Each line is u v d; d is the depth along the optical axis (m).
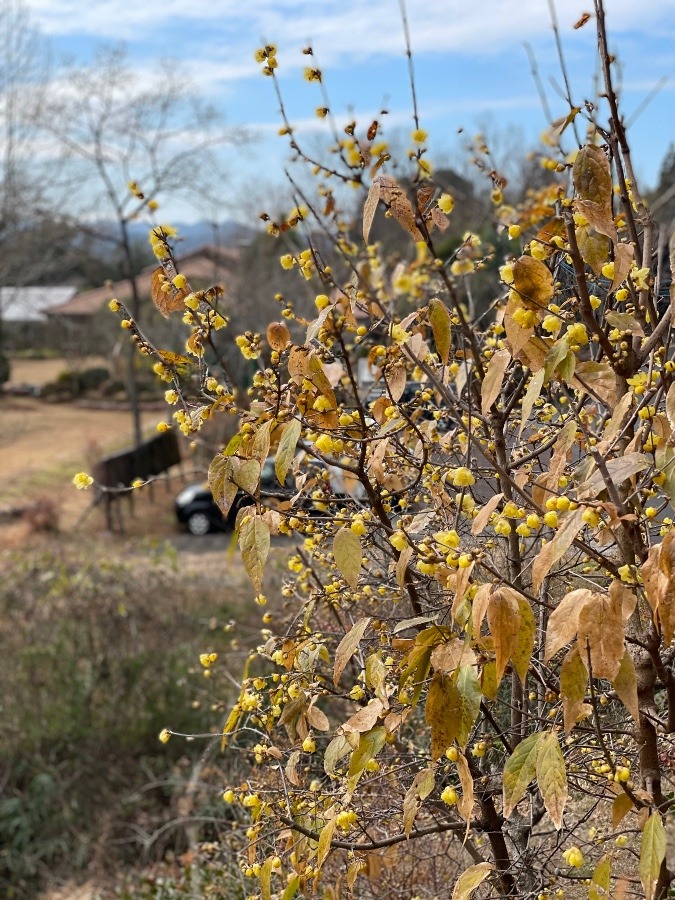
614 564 1.70
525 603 1.51
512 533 2.27
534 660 2.17
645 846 1.56
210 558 12.87
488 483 2.44
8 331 44.25
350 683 3.34
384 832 2.55
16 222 21.44
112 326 33.28
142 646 7.83
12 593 8.61
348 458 2.34
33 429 28.12
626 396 1.66
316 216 2.11
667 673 1.70
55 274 29.17
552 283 1.63
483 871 1.79
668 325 1.78
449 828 2.24
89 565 9.00
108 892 5.77
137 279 22.14
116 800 6.86
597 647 1.45
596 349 2.28
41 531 14.77
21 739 7.48
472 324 2.70
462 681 1.63
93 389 36.31
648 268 1.95
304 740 2.05
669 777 2.11
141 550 12.47
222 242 26.97
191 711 7.33
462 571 1.56
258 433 1.83
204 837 5.19
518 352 1.70
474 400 2.41
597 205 1.61
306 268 2.05
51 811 7.09
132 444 24.08
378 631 2.43
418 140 1.76
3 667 7.86
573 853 1.72
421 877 2.79
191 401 2.31
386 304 3.02
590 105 1.90
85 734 7.39
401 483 2.57
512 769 1.55
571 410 1.96
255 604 8.22
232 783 3.65
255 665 4.05
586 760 2.21
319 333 1.93
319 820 2.02
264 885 1.97
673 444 1.54
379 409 2.33
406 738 2.86
